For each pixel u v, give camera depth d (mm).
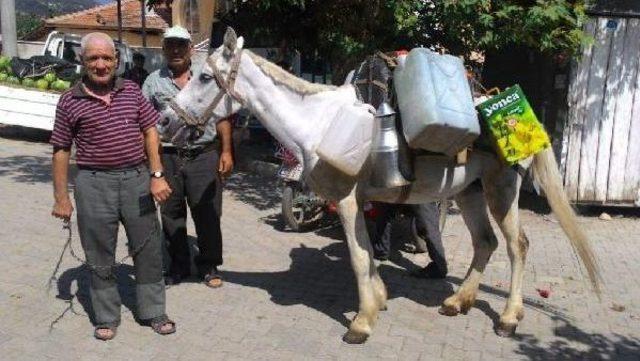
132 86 3791
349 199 3975
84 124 3662
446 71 3631
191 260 5535
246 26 8414
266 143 11102
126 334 4066
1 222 6324
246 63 4129
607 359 4004
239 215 7316
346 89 4066
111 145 3709
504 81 9164
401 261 5859
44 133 12789
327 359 3848
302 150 4012
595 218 7828
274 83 4078
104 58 3557
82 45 3578
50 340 3912
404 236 6555
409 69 3607
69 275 4977
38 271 5023
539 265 5902
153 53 13758
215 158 4781
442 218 6230
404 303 4809
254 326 4270
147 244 3984
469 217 4617
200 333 4133
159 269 4082
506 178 4258
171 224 4902
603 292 5238
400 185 3697
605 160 7742
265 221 7105
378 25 6773
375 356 3914
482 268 4621
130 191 3848
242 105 4211
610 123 7664
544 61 8078
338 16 7531
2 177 8594
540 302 4957
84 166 3781
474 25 6355
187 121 4176
